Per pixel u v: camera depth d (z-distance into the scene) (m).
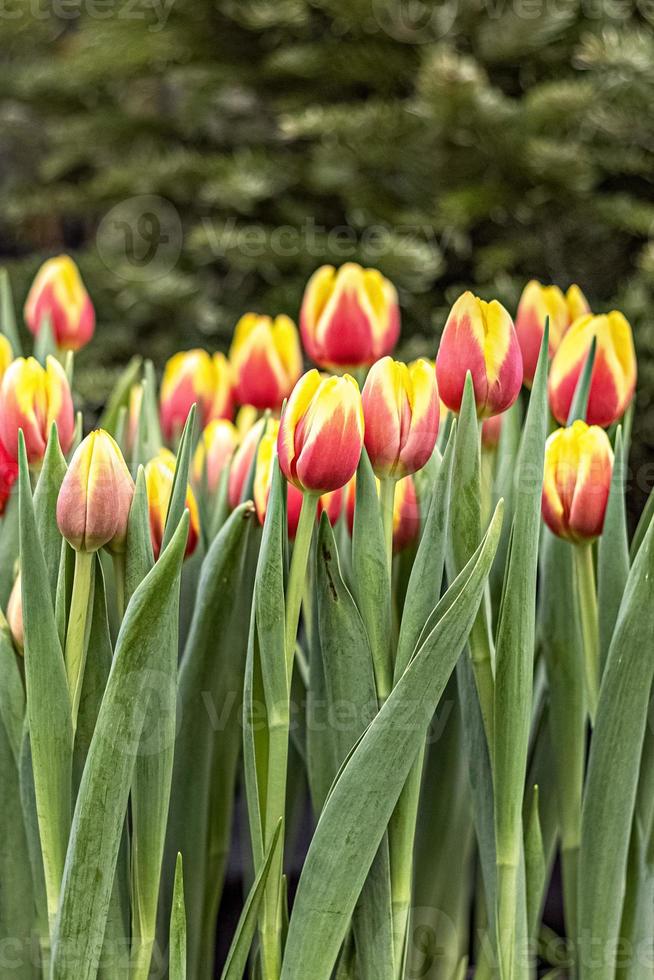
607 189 7.20
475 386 1.63
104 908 1.60
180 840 1.72
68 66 7.67
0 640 1.66
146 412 1.86
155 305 6.95
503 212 6.70
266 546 1.60
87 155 8.21
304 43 7.51
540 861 1.73
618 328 1.73
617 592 1.70
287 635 1.61
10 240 8.62
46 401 1.69
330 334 1.83
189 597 1.75
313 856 1.60
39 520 1.65
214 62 7.58
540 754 1.78
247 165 7.03
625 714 1.66
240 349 1.89
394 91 7.40
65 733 1.61
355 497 1.64
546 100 6.09
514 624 1.63
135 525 1.60
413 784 1.63
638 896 1.73
